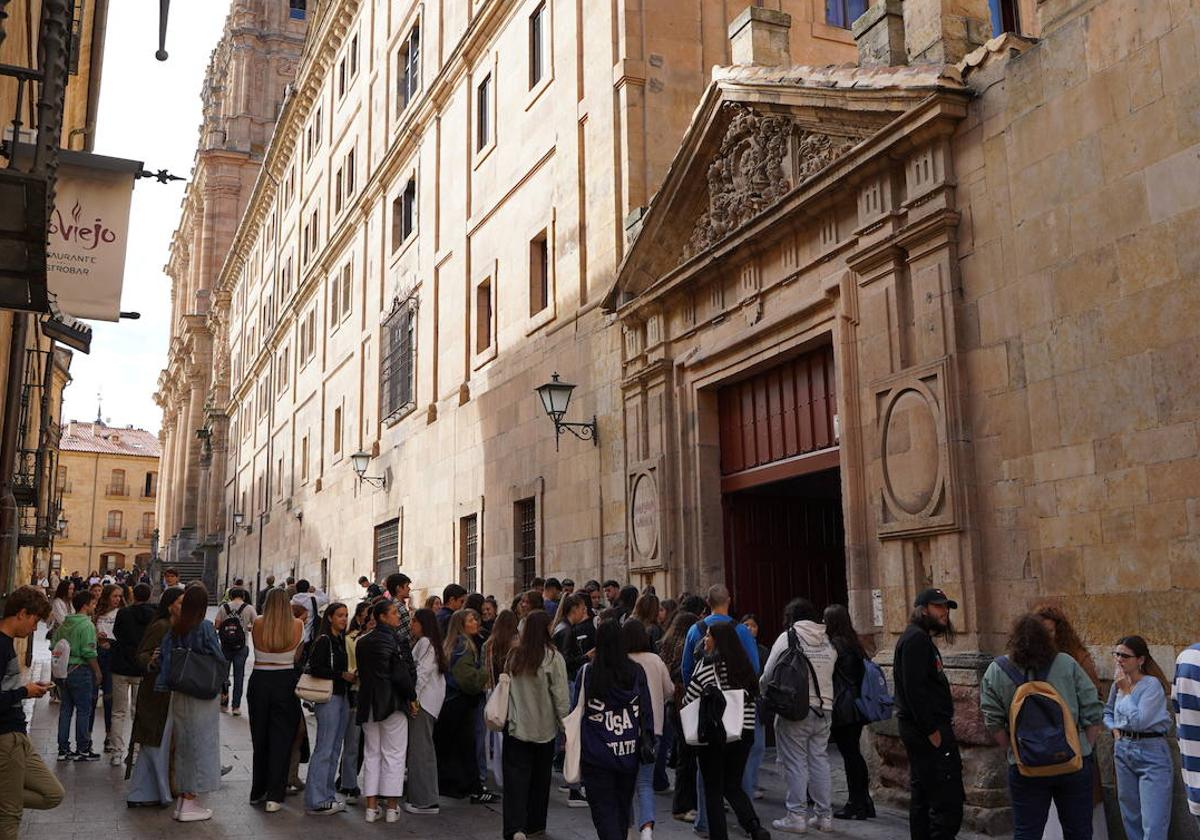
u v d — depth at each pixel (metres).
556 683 7.60
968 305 8.67
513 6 19.55
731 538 13.04
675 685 7.76
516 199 18.88
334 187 33.75
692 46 15.64
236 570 48.03
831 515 13.93
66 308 8.50
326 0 33.91
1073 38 7.77
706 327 12.94
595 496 15.11
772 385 12.20
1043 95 8.02
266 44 68.75
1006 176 8.35
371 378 27.78
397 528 24.67
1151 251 7.05
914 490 8.94
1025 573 7.91
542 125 17.88
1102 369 7.36
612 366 14.92
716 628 7.10
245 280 52.78
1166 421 6.86
